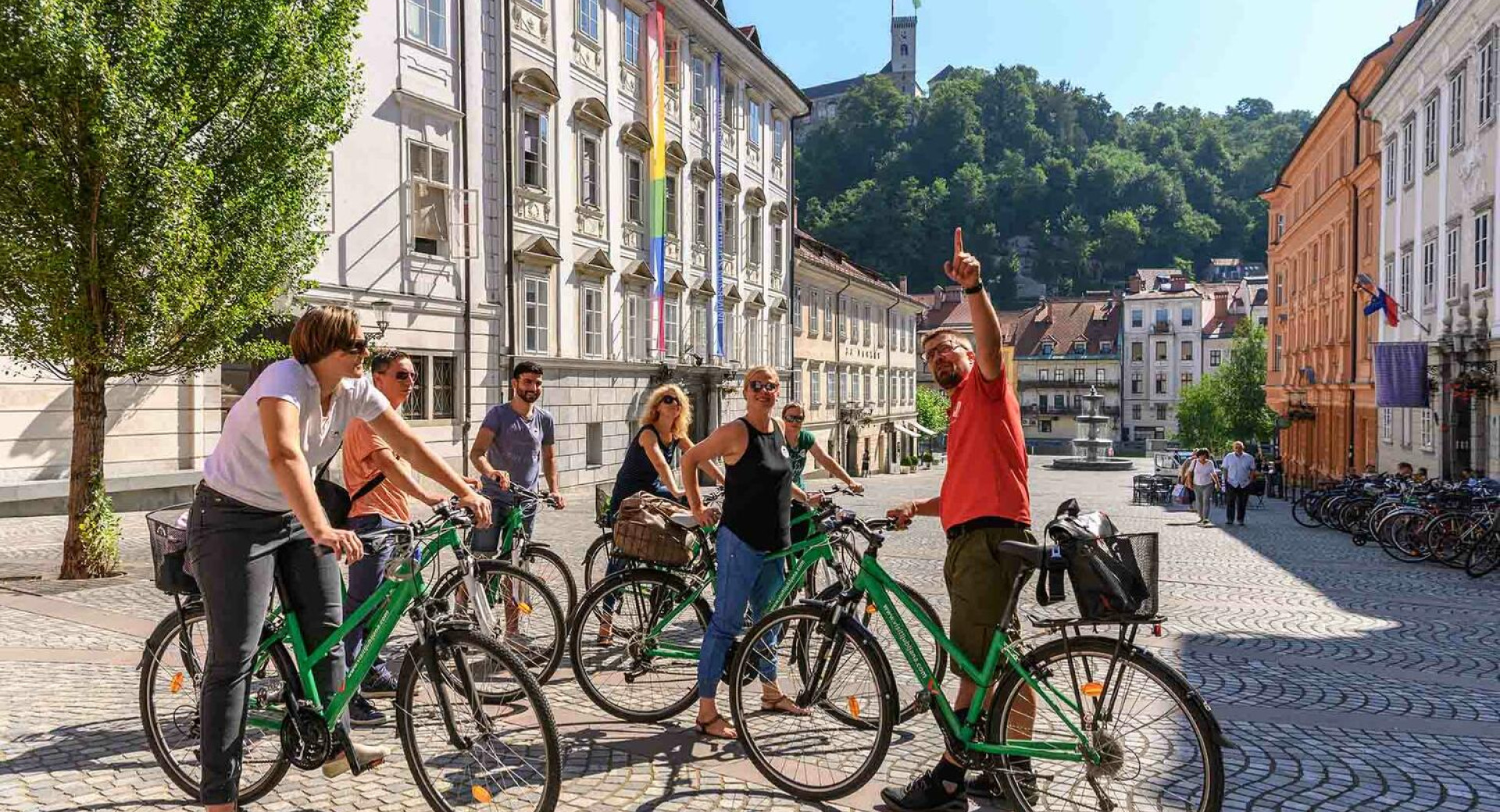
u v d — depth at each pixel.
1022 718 3.92
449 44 21.44
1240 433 70.00
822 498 6.08
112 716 5.24
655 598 5.46
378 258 19.56
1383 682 6.72
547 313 24.80
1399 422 29.97
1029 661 3.88
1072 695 3.78
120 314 9.56
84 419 9.91
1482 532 13.02
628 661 5.44
